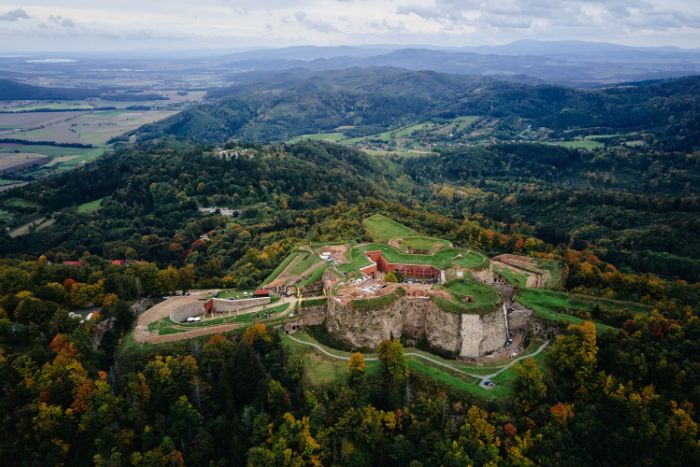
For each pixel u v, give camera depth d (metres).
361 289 174.50
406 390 142.75
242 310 178.62
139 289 186.25
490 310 161.00
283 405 138.75
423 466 125.94
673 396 138.00
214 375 148.12
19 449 121.75
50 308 159.75
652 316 160.12
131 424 131.88
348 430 134.25
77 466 124.12
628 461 128.75
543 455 127.62
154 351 152.25
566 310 177.62
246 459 128.38
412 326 171.00
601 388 143.12
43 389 128.38
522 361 155.00
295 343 162.62
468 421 131.62
